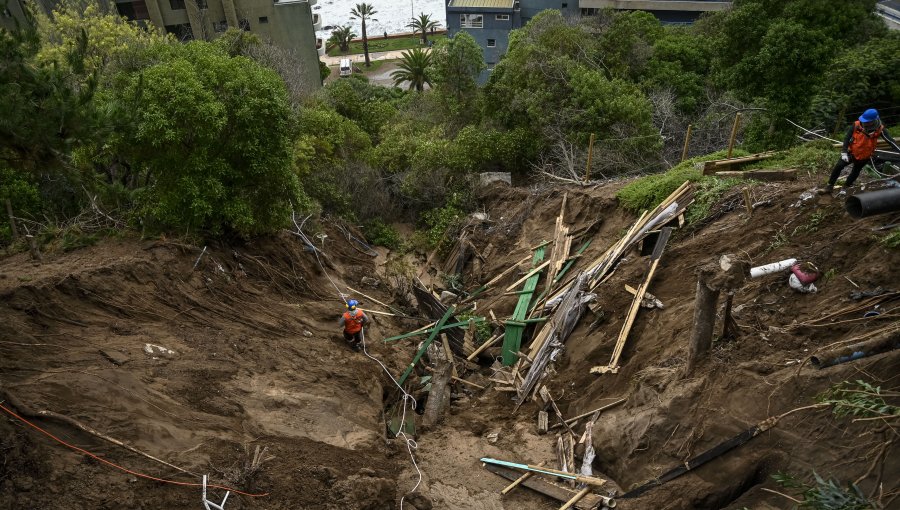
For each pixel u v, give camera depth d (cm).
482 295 1712
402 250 2212
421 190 2359
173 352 1016
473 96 3117
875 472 682
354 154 2567
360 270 1920
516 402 1230
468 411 1238
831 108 1644
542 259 1652
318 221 2002
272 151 1423
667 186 1448
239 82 1334
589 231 1614
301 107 2641
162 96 1225
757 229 1155
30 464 668
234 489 756
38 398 747
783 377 816
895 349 751
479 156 2381
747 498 781
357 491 835
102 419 764
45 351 876
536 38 3098
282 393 1030
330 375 1177
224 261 1412
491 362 1466
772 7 2328
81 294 1045
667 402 889
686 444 848
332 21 8606
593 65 2839
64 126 801
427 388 1317
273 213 1504
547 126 2330
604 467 949
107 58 2131
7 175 1406
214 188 1325
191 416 867
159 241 1309
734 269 853
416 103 3566
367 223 2333
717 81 2359
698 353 898
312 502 797
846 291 909
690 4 4591
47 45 2045
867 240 955
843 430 730
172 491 721
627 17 2998
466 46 3022
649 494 847
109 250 1259
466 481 976
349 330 1333
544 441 1056
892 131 1531
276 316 1347
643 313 1173
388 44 7525
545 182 2161
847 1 2281
